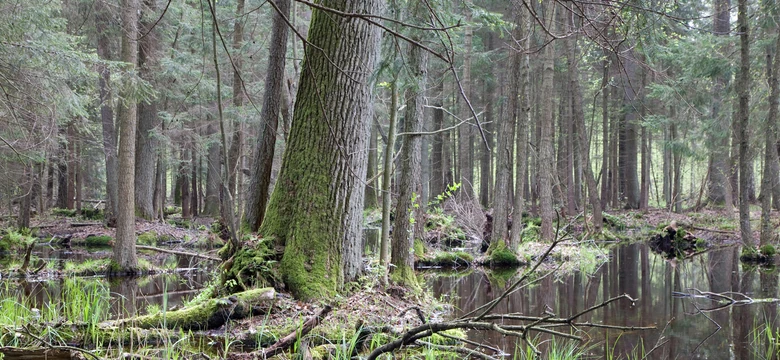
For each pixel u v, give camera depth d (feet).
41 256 49.60
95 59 36.78
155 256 51.39
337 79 23.48
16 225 63.00
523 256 49.70
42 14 33.30
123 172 39.27
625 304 29.99
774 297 31.55
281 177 24.66
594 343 21.72
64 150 63.82
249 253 23.53
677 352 20.44
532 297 32.65
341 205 23.89
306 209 23.61
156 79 59.72
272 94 29.27
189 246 56.95
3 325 17.51
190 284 35.76
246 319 20.54
